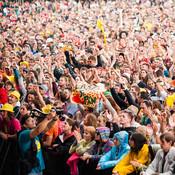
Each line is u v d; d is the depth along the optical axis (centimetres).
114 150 758
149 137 777
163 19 3095
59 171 842
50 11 3712
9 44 1959
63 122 877
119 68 1522
